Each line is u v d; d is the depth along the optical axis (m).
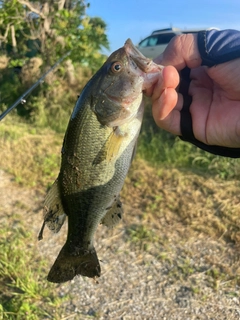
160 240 0.58
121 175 0.27
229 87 0.26
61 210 0.27
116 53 0.26
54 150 0.93
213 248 0.56
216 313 0.44
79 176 0.26
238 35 0.25
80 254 0.28
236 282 0.49
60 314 0.45
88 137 0.26
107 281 0.50
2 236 0.59
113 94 0.25
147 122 1.02
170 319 0.44
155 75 0.25
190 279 0.50
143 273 0.51
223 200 0.66
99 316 0.44
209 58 0.25
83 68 1.31
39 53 1.29
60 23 1.16
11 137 1.01
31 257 0.54
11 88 1.32
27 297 0.46
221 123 0.27
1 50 1.32
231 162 0.79
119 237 0.59
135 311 0.45
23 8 1.16
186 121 0.28
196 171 0.80
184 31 1.61
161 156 0.87
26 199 0.71
